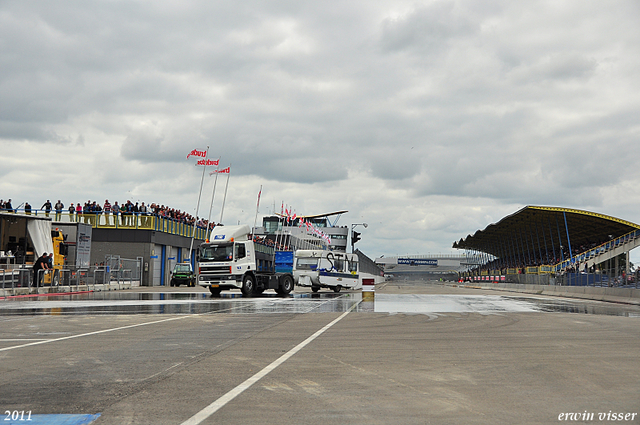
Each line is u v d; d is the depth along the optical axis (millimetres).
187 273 48344
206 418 5715
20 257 34156
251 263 31562
